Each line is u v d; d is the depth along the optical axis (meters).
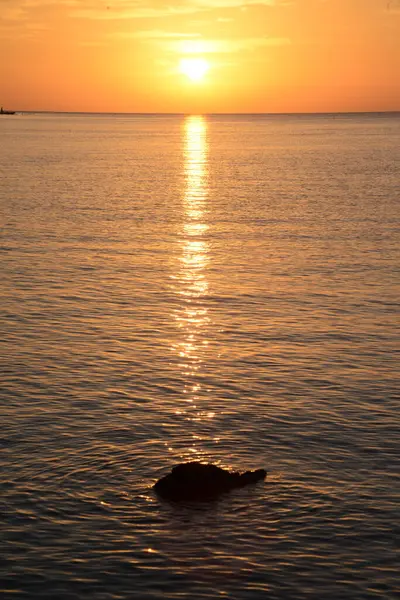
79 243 52.53
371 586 15.40
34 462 20.06
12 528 17.16
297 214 66.88
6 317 33.84
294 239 54.41
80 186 90.25
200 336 31.27
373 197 78.88
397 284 40.56
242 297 37.91
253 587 15.37
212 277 42.50
